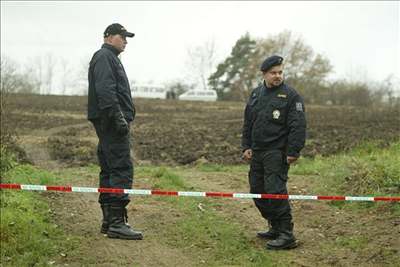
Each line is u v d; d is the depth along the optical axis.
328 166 12.10
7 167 10.27
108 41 7.54
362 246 7.00
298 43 80.31
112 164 7.37
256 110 7.38
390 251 6.70
